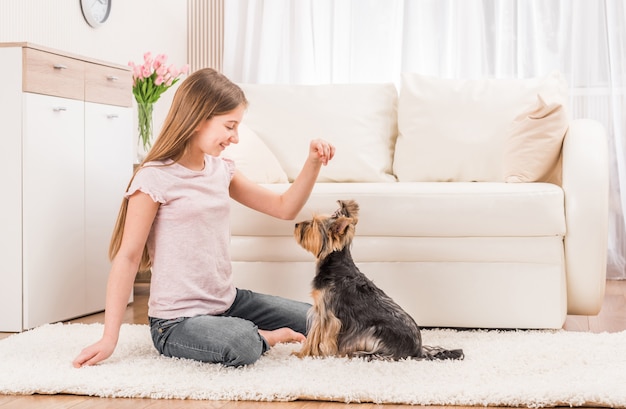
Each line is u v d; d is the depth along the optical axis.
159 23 4.45
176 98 2.09
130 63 3.56
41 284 2.69
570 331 2.41
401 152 3.20
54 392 1.75
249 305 2.19
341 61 4.25
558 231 2.41
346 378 1.77
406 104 3.24
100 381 1.76
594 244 2.43
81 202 2.89
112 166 3.09
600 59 3.96
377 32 4.20
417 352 1.95
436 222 2.44
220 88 2.06
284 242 2.54
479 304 2.46
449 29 4.10
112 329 1.97
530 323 2.44
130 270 2.02
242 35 4.49
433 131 3.14
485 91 3.18
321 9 4.27
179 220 2.06
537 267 2.44
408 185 2.59
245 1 4.47
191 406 1.64
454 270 2.47
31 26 3.44
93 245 2.97
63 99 2.78
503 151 2.94
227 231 2.18
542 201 2.40
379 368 1.85
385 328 1.92
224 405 1.65
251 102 3.30
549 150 2.75
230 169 2.27
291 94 3.31
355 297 1.96
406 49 4.12
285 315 2.20
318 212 2.49
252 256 2.57
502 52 4.02
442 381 1.75
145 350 2.11
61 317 2.80
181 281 2.04
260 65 4.38
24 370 1.87
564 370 1.85
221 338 1.89
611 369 1.85
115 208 3.11
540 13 3.97
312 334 1.99
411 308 2.50
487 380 1.76
